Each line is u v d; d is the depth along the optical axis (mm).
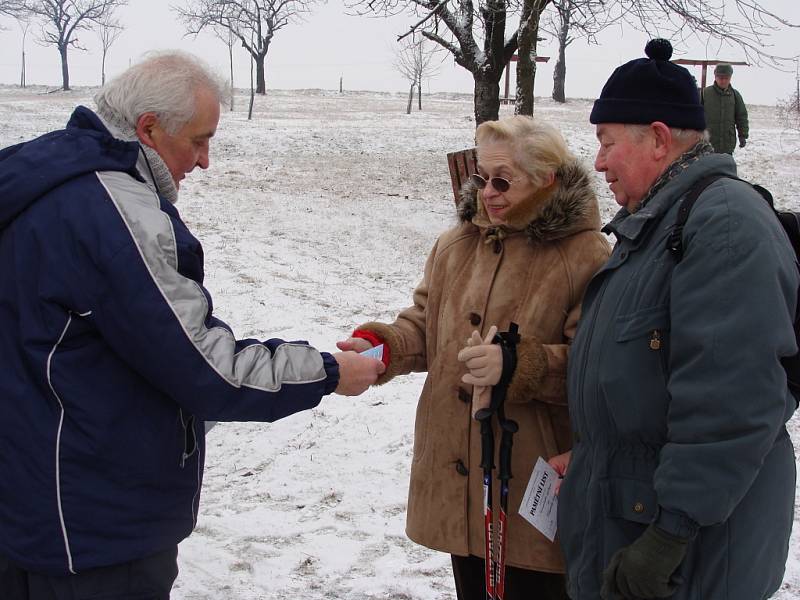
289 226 12547
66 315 2193
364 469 5133
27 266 2197
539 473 2646
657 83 2301
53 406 2211
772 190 16531
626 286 2275
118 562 2256
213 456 5449
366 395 6281
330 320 8258
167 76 2338
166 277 2189
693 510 1977
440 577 3910
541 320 2691
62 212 2180
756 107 38469
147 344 2170
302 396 2412
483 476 2723
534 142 2611
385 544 4246
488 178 2693
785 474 2225
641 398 2197
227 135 21641
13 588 2365
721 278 2018
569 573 2451
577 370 2379
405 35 13641
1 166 2242
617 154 2357
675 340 2088
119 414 2238
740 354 1967
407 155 20172
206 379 2217
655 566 2035
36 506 2205
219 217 12852
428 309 2971
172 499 2359
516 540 2734
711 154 2307
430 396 2871
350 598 3730
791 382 2146
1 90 45094
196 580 3869
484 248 2820
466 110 33906
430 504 2855
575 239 2707
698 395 1994
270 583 3861
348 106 34406
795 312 2113
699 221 2098
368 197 15008
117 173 2258
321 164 18359
